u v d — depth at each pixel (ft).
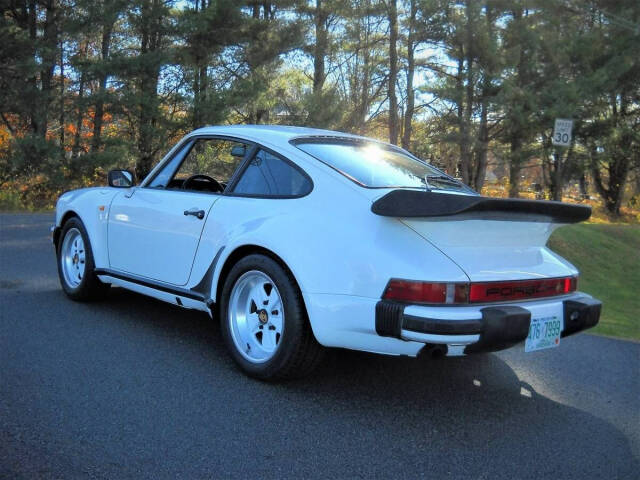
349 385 12.96
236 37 80.89
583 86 75.56
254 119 92.07
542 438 10.94
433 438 10.63
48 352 13.80
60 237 19.08
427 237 10.70
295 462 9.41
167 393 11.81
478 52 79.61
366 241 10.87
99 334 15.39
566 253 42.11
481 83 79.77
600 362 16.07
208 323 16.99
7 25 63.36
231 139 14.55
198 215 13.89
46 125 74.08
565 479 9.43
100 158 68.18
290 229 11.85
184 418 10.72
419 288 10.28
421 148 104.27
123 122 79.71
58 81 79.92
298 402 11.80
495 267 11.12
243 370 12.84
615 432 11.38
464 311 10.33
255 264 12.37
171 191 15.26
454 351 10.54
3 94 65.67
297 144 13.39
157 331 15.90
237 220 13.01
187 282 14.21
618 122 87.45
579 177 91.71
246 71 88.43
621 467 9.92
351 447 10.05
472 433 10.97
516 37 80.38
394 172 13.60
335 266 11.07
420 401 12.35
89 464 8.91
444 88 81.97
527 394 13.26
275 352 12.08
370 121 117.19
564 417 12.03
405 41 100.12
